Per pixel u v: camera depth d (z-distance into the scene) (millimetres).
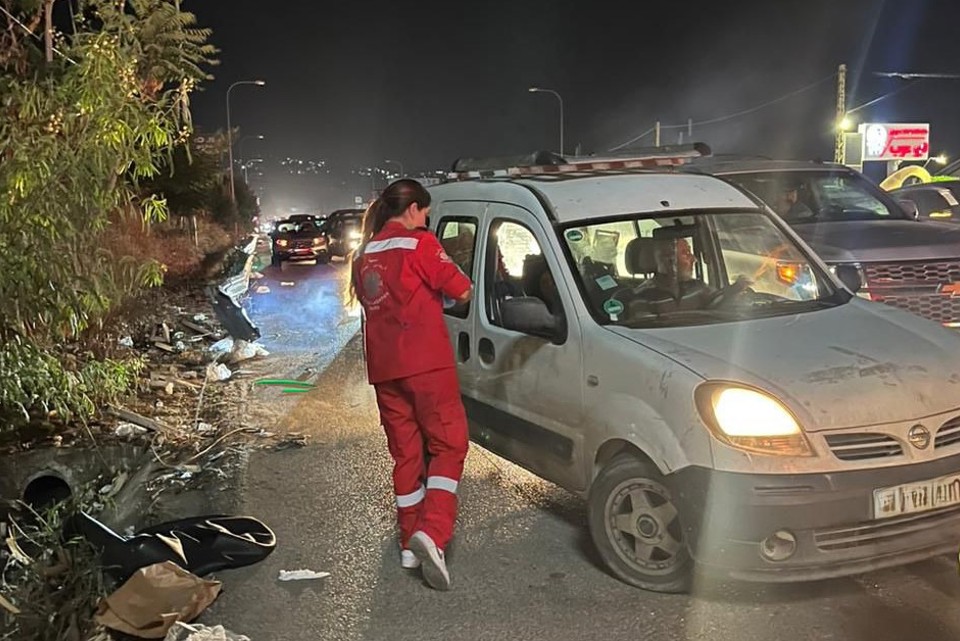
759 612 4160
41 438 6691
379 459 6777
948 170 40281
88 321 7312
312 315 14914
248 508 5816
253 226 62844
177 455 6891
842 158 33219
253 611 4422
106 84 5926
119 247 7562
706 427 4012
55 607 4336
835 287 5340
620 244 5348
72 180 5809
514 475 6285
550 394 4910
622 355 4469
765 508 3855
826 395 4012
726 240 5555
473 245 5742
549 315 4848
